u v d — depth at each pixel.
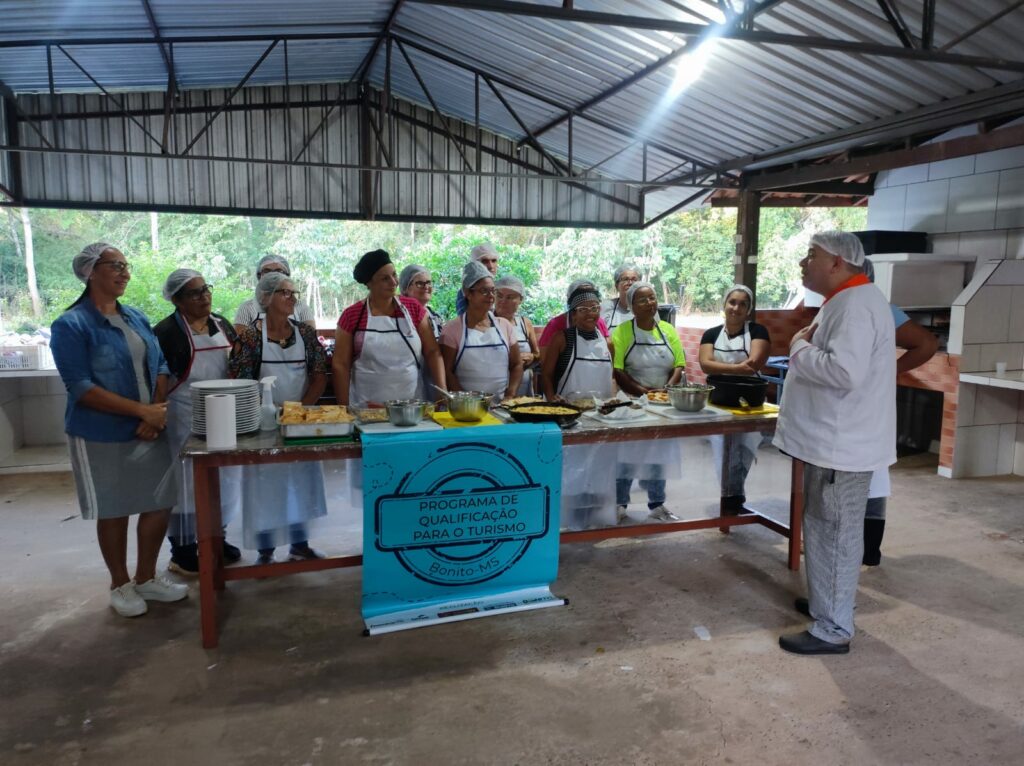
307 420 2.88
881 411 2.73
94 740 2.31
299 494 3.20
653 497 4.11
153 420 2.97
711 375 3.81
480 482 3.05
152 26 6.24
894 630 3.06
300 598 3.33
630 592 3.41
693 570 3.67
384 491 2.91
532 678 2.69
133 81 7.49
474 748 2.29
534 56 6.68
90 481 2.97
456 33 6.73
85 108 7.72
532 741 2.33
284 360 3.39
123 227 16.91
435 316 4.80
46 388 6.05
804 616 3.19
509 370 3.95
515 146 9.25
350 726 2.40
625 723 2.42
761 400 3.62
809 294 7.29
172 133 8.01
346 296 16.88
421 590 3.11
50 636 2.97
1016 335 5.40
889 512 4.62
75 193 7.80
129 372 2.99
